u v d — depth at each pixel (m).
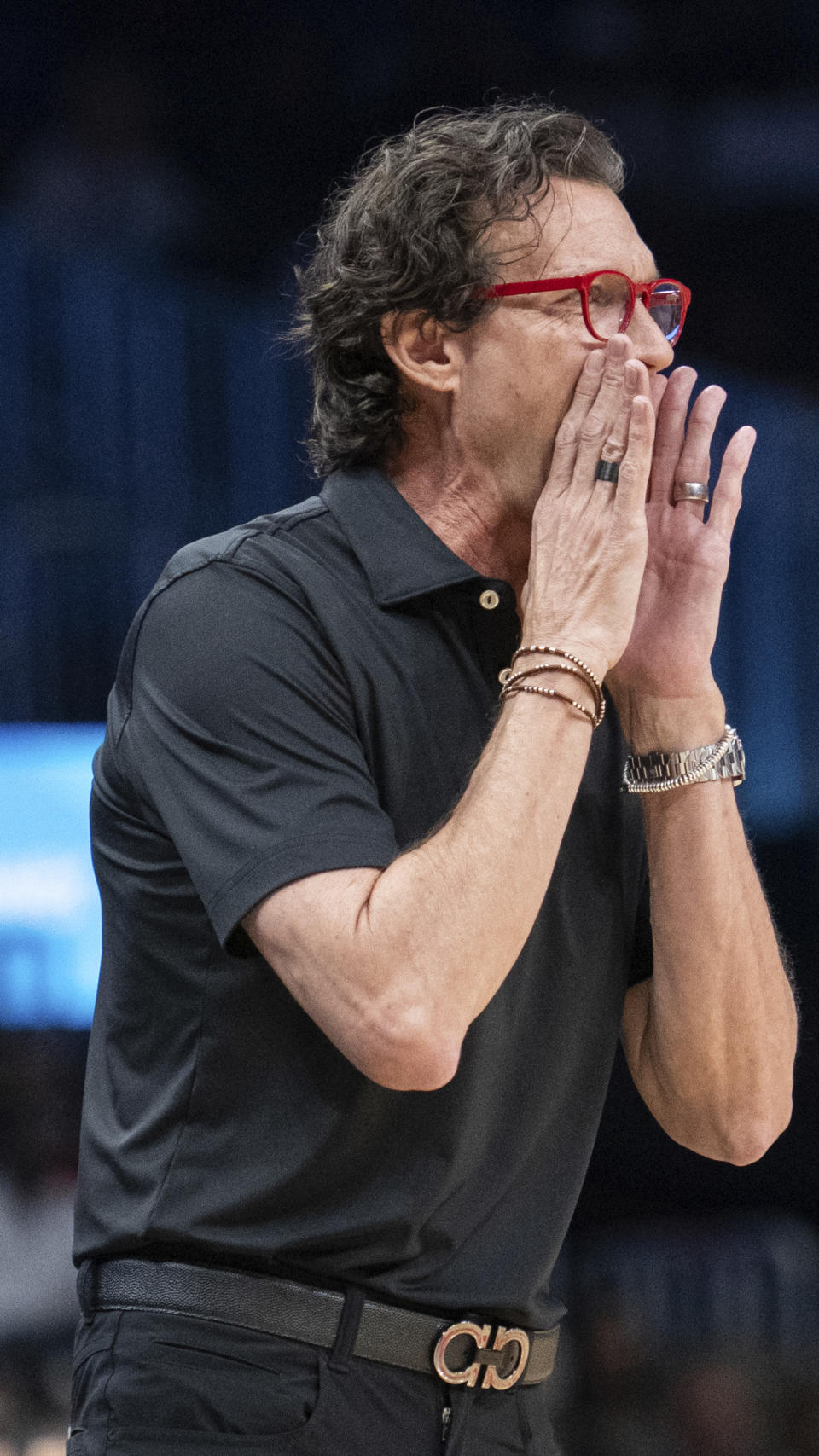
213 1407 4.52
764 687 21.34
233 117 19.95
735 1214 17.72
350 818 4.52
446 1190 4.75
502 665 5.05
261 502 20.19
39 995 17.42
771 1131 5.51
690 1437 13.39
